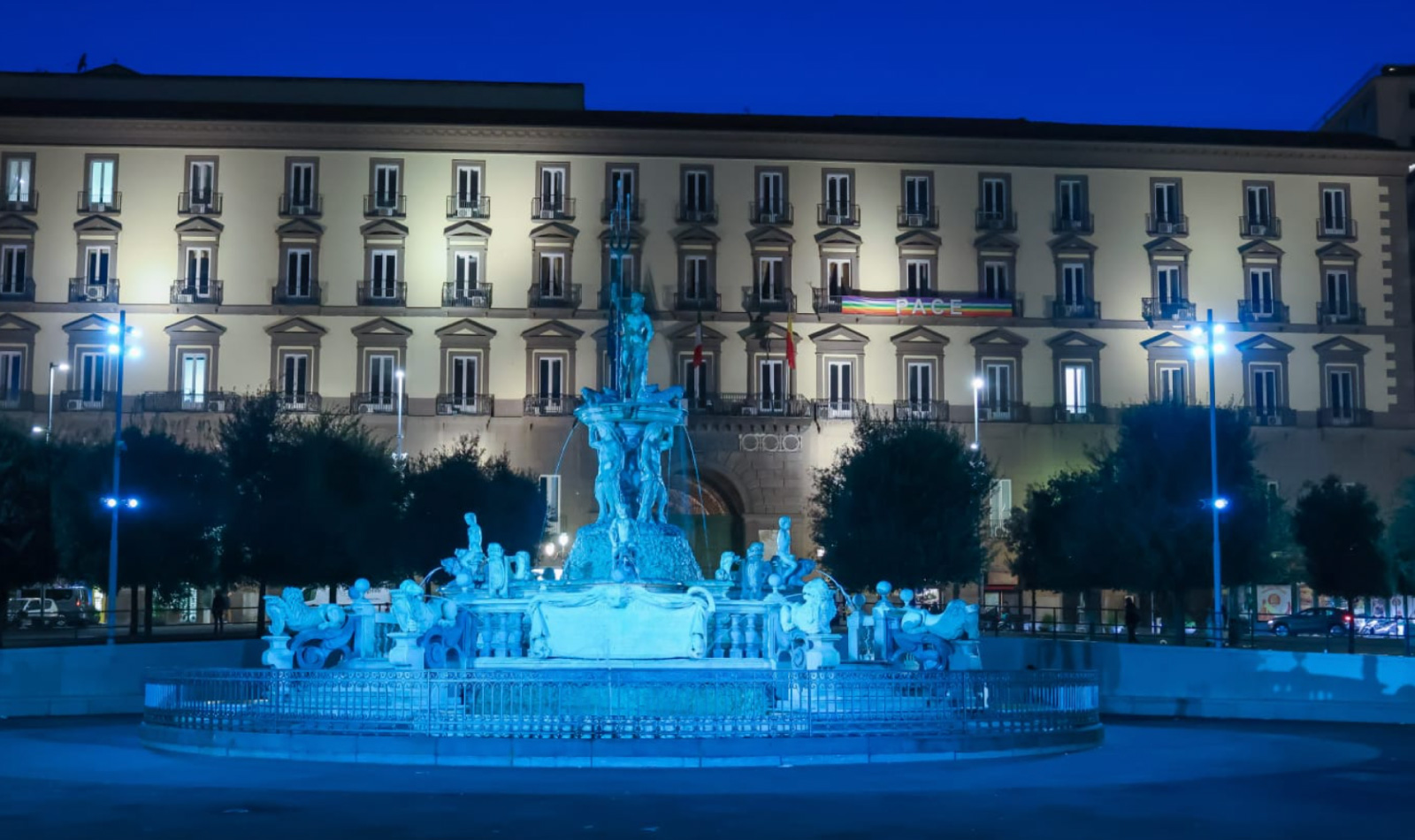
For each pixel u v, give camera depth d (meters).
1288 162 87.12
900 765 21.95
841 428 83.06
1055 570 68.75
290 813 17.11
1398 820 16.97
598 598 26.89
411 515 66.94
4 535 53.94
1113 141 86.19
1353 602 71.31
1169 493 64.44
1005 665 42.25
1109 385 85.12
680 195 84.12
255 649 38.31
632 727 21.98
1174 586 63.34
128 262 81.75
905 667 27.64
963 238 85.31
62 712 33.50
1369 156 87.38
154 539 56.84
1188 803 18.23
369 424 81.25
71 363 80.94
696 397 82.75
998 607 63.69
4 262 81.44
